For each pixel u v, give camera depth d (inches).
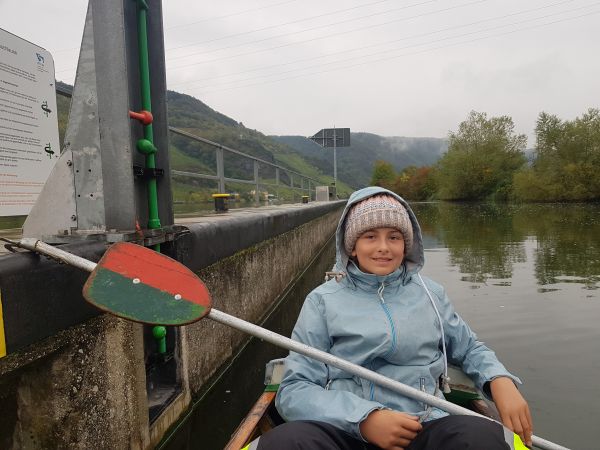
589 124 1425.9
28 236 87.0
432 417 67.3
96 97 86.3
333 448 54.8
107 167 87.7
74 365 75.0
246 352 184.4
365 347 71.6
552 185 1460.4
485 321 196.9
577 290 247.4
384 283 75.9
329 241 646.5
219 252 152.6
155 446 101.0
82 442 77.4
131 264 65.2
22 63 101.5
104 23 85.5
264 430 79.8
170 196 111.2
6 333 58.7
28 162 103.6
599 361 151.9
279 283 276.2
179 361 116.3
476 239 514.6
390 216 72.4
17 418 70.6
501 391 68.4
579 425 114.7
